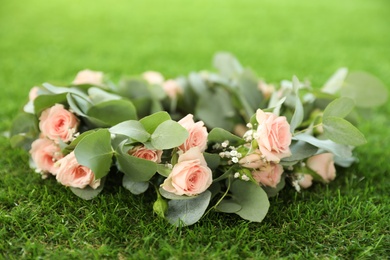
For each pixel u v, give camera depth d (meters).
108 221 0.39
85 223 0.39
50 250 0.37
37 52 0.91
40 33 1.05
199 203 0.38
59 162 0.40
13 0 1.39
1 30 1.06
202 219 0.39
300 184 0.43
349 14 1.34
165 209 0.38
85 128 0.44
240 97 0.53
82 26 1.14
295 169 0.43
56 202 0.41
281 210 0.41
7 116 0.60
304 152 0.41
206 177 0.37
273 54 0.94
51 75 0.77
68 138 0.42
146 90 0.53
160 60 0.88
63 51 0.92
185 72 0.81
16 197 0.42
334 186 0.45
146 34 1.08
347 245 0.38
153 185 0.41
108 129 0.38
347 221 0.40
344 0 1.55
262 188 0.41
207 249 0.37
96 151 0.38
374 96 0.51
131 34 1.08
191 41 1.03
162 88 0.52
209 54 0.94
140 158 0.38
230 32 1.12
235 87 0.56
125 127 0.38
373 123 0.61
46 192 0.42
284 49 0.98
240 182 0.40
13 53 0.89
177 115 0.55
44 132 0.42
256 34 1.11
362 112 0.53
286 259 0.36
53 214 0.40
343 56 0.93
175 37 1.06
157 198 0.40
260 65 0.86
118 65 0.84
